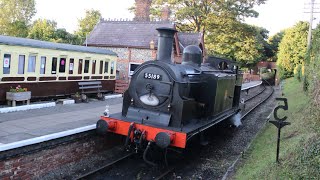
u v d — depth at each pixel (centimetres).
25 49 1225
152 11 3209
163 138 787
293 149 799
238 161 948
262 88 4028
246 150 1062
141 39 2206
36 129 897
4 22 4138
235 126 1370
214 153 1067
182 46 2305
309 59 1917
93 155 934
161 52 935
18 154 698
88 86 1582
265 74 5716
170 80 864
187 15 3109
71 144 847
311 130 879
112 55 1773
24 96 1192
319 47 1600
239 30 3300
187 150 1056
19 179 708
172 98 863
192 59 1067
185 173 874
